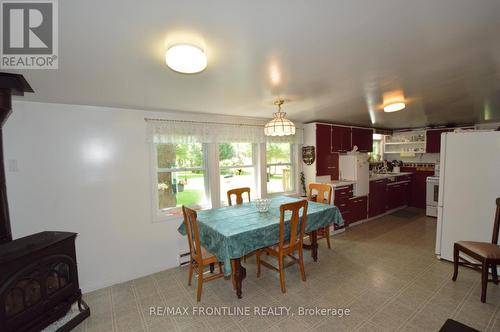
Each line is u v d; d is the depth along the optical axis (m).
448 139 2.87
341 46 1.31
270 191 4.23
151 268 2.93
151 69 1.55
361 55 1.43
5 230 1.85
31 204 2.28
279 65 1.55
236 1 0.88
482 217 2.64
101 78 1.70
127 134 2.77
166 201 3.18
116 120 2.71
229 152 3.76
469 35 1.21
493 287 2.35
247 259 3.21
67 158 2.44
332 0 0.89
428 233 4.02
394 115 3.76
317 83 1.95
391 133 6.16
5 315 1.57
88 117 2.55
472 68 1.68
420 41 1.27
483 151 2.61
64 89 1.93
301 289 2.44
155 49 1.27
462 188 2.78
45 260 1.80
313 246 3.08
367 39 1.23
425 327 1.84
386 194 5.16
